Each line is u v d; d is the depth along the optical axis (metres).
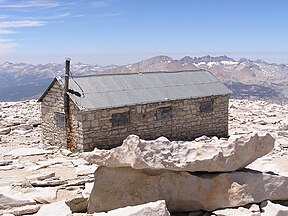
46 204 11.73
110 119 21.73
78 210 11.60
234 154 11.02
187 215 10.95
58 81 22.02
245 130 28.36
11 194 12.38
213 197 10.85
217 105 26.27
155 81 25.09
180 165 10.66
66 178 15.10
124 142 10.58
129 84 23.88
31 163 18.25
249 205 10.79
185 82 26.08
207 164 10.79
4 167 17.22
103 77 23.67
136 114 22.69
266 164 17.64
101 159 10.77
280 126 28.66
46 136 23.91
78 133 21.23
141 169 10.91
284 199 11.26
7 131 28.11
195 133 25.45
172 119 24.27
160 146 10.70
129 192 10.98
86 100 21.30
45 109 23.67
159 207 9.41
